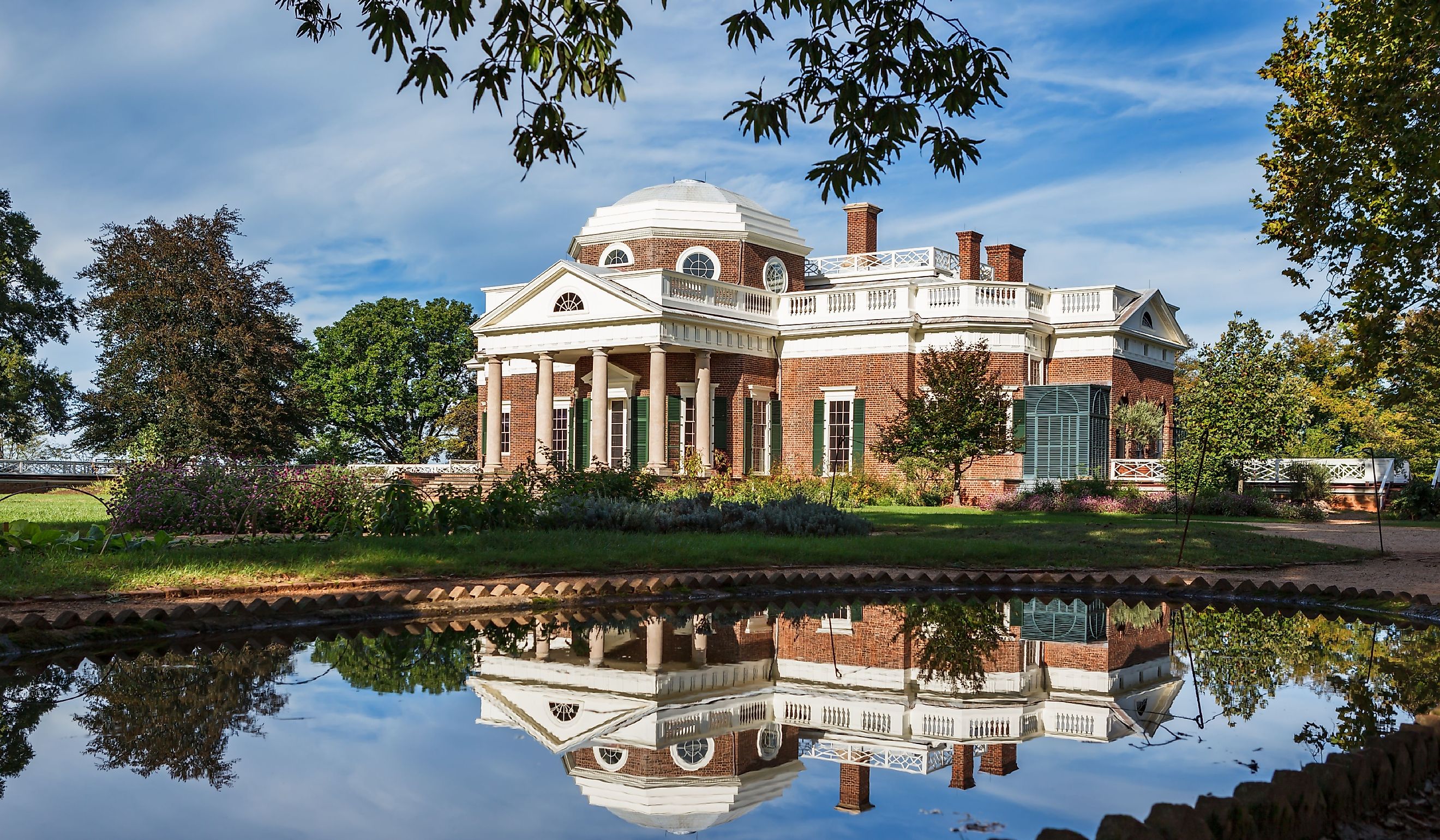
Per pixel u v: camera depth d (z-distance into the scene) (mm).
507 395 42812
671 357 38125
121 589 11047
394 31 8789
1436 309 17859
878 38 9086
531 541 15562
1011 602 13062
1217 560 15891
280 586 11789
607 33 10125
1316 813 4699
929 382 32625
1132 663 9289
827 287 45344
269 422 48156
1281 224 18453
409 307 67062
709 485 30078
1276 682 8484
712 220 41156
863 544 16719
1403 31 14852
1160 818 4305
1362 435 50312
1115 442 35062
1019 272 41719
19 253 53625
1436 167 14477
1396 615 12000
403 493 17016
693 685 8320
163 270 47812
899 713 7484
